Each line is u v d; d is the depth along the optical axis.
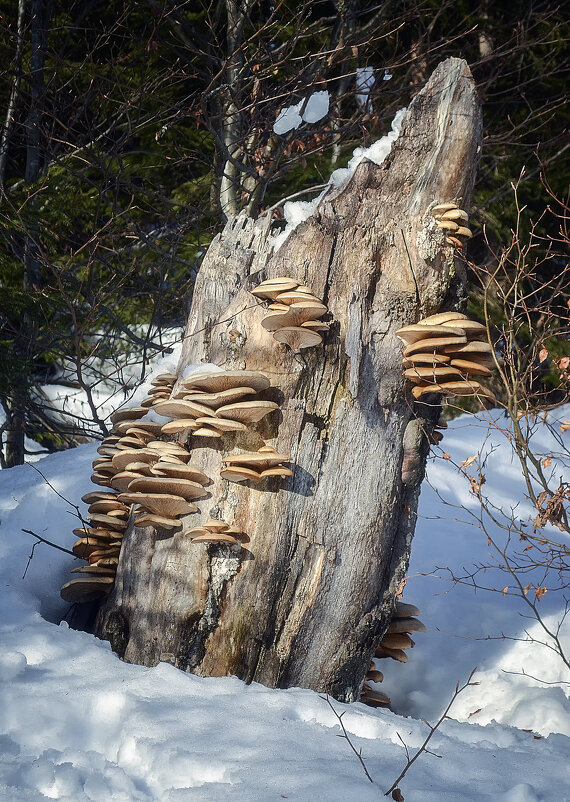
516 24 13.01
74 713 3.15
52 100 9.55
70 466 6.26
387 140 3.98
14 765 2.70
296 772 2.64
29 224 8.29
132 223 8.70
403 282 3.77
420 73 10.23
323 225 3.79
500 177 12.98
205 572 3.67
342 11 8.88
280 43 10.35
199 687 3.42
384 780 2.63
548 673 4.70
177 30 8.63
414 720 3.40
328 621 3.75
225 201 8.66
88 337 10.49
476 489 4.21
